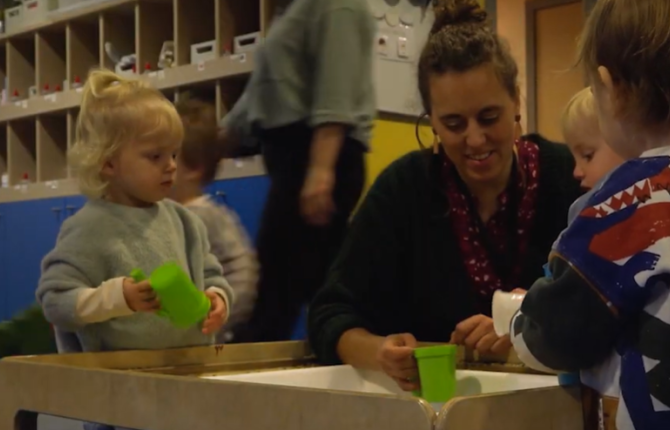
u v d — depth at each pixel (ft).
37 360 3.34
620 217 2.38
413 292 4.37
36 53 13.44
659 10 2.47
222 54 10.22
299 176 6.88
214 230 6.42
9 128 14.06
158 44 11.69
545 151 4.36
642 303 2.33
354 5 6.52
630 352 2.34
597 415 2.46
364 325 4.21
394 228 4.34
